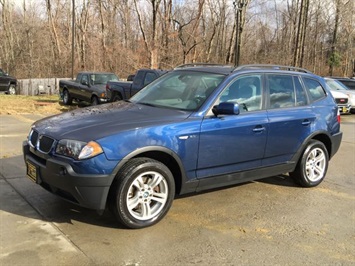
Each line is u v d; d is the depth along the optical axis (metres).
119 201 4.00
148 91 5.50
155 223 4.30
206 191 5.54
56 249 3.65
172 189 4.37
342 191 5.86
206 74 5.18
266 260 3.68
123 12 36.47
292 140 5.52
